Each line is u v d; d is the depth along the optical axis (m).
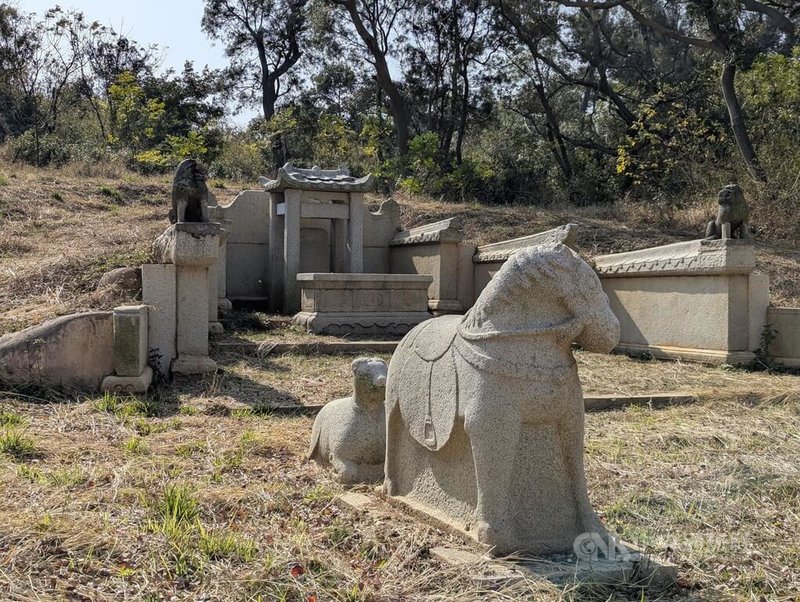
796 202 16.39
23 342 7.54
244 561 3.77
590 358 10.94
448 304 13.23
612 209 18.72
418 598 3.43
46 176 17.28
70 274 10.55
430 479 4.42
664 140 21.45
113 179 18.12
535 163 26.95
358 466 5.28
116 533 4.03
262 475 5.35
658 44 28.05
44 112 29.31
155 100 26.48
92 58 30.09
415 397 4.43
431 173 24.06
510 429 3.87
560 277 3.87
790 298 12.62
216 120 29.33
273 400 7.61
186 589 3.48
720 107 23.03
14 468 5.12
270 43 33.25
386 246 15.02
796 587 3.79
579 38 27.69
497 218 17.23
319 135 28.56
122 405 7.14
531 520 3.97
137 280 9.99
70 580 3.48
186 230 8.30
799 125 17.92
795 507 4.95
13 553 3.67
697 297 10.66
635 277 11.66
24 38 29.58
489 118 28.98
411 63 28.70
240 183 19.53
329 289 11.45
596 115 30.59
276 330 11.32
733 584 3.83
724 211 10.31
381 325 11.55
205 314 8.48
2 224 13.59
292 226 12.97
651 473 5.62
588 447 6.28
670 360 10.89
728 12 20.42
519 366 3.86
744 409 7.93
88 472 5.14
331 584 3.57
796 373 9.93
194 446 5.93
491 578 3.53
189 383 8.24
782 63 19.08
